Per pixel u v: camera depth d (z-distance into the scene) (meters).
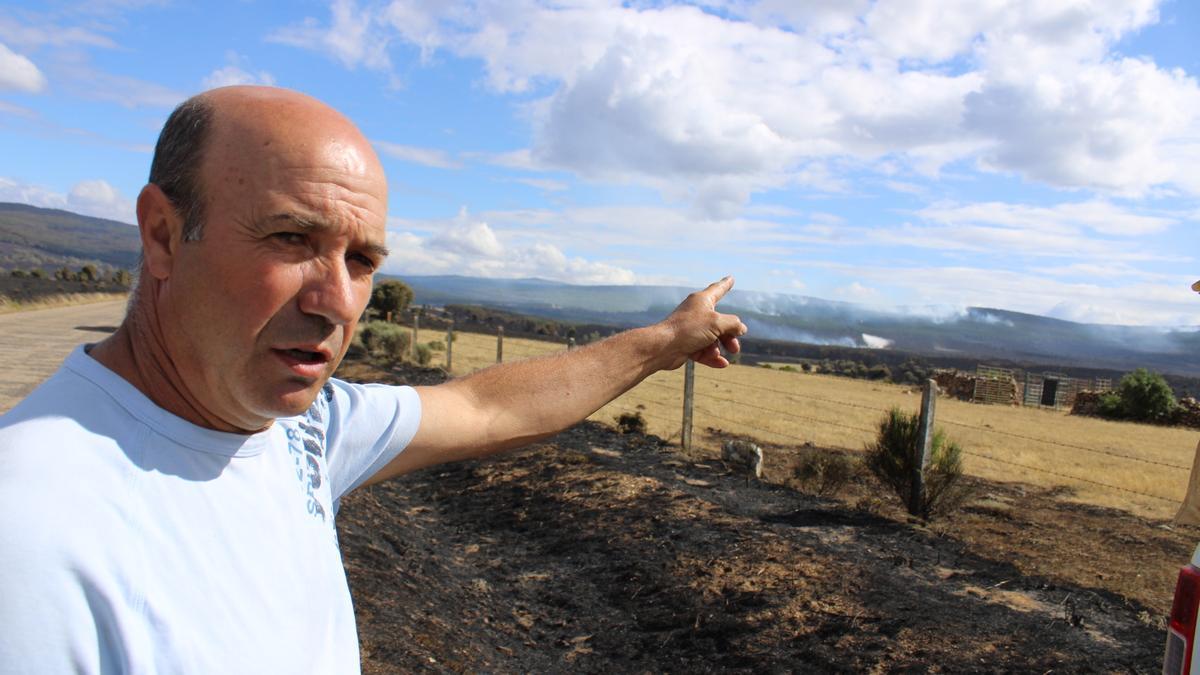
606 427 13.94
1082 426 28.73
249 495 1.03
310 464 1.24
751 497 9.06
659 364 1.91
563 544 7.67
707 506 8.25
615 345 1.86
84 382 0.94
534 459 10.53
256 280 0.95
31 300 53.72
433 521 8.84
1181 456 19.73
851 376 61.25
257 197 0.95
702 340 1.94
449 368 25.11
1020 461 16.39
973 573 6.57
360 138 1.07
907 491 9.18
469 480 10.08
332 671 1.09
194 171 0.96
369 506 8.02
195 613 0.89
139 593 0.84
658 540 7.36
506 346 35.59
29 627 0.74
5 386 15.16
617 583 6.66
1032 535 8.62
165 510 0.91
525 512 8.76
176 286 0.97
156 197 0.98
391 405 1.50
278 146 0.96
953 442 9.57
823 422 18.83
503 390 1.73
